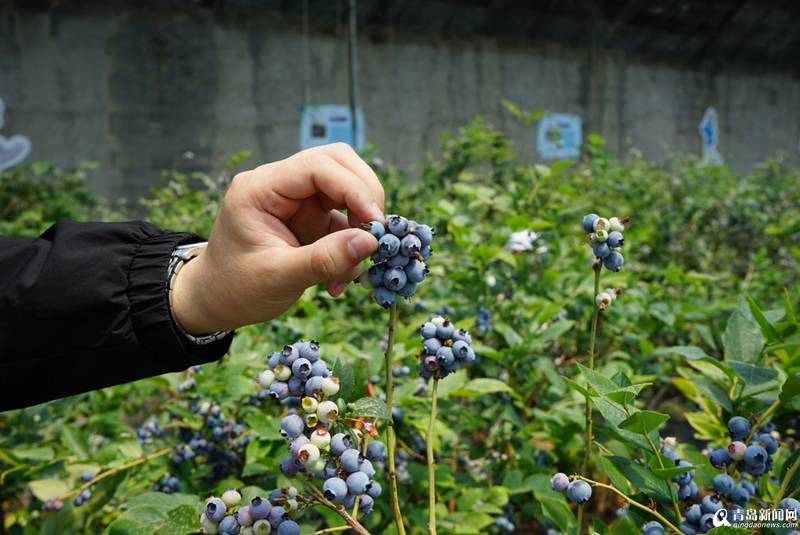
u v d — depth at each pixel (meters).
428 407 0.63
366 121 4.16
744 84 5.91
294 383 0.36
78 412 0.98
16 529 0.75
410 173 4.34
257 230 0.41
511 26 4.59
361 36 4.11
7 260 0.46
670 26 5.16
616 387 0.39
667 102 5.46
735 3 5.05
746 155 6.00
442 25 4.36
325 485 0.33
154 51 3.56
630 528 0.39
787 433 0.57
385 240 0.36
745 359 0.47
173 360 0.45
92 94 3.44
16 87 3.27
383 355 0.62
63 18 3.35
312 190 0.41
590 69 5.01
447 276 0.85
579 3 4.69
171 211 1.60
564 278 0.94
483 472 0.79
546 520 0.67
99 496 0.66
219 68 3.72
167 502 0.45
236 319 0.44
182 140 3.66
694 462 0.49
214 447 0.64
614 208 1.61
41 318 0.43
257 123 3.84
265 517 0.35
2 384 0.43
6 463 0.78
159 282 0.44
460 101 4.50
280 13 3.84
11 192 2.20
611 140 5.17
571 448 0.66
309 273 0.39
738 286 1.25
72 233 0.47
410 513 0.60
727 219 1.77
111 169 3.51
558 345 1.00
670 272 0.91
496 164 1.69
